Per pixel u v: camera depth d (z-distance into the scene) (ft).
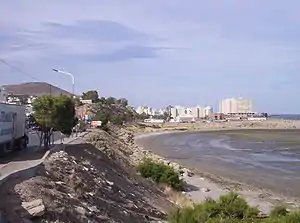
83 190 68.85
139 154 230.27
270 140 443.32
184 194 125.80
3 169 73.31
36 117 111.45
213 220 58.95
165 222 74.59
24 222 44.16
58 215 49.65
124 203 78.95
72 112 116.67
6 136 104.68
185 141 418.10
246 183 161.99
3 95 176.14
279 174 189.88
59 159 85.92
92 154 120.16
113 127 405.80
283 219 61.36
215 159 251.39
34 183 57.82
